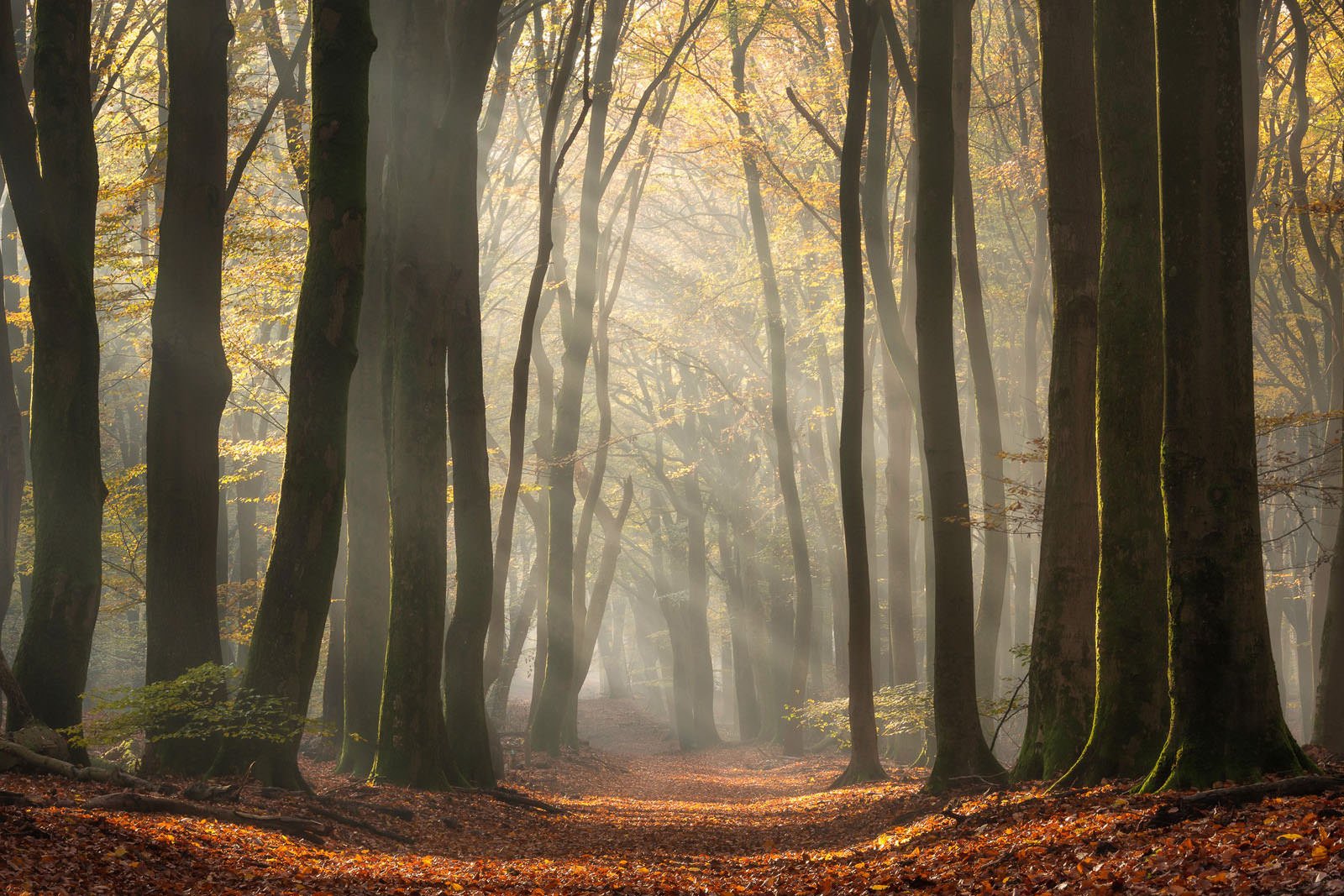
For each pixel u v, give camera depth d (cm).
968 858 915
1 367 1842
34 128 1441
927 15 1609
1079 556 1395
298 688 1375
